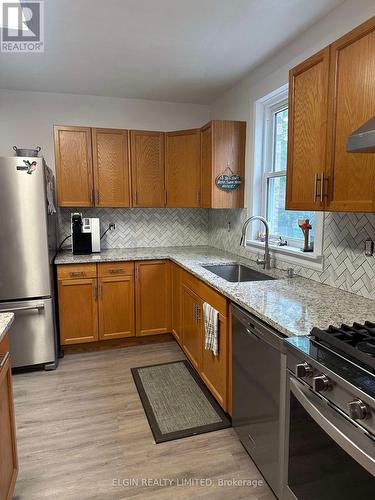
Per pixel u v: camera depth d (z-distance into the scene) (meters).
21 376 2.77
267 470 1.58
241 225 3.21
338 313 1.55
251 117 2.96
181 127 3.87
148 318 3.36
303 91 1.78
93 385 2.62
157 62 2.70
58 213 3.57
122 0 1.85
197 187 3.39
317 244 2.13
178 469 1.78
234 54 2.56
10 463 1.52
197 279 2.52
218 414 2.23
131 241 3.86
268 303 1.71
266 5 1.92
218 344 2.14
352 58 1.44
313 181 1.72
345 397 1.03
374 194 1.36
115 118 3.65
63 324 3.11
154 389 2.53
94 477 1.73
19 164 2.63
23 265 2.72
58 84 3.21
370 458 0.94
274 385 1.47
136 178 3.46
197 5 1.91
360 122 1.42
